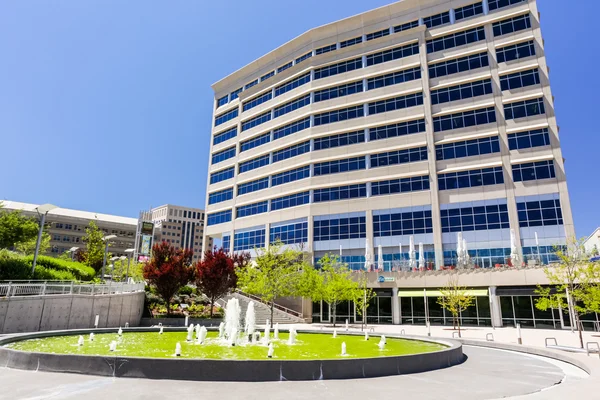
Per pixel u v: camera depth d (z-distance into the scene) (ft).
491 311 103.86
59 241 398.62
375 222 134.92
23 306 69.51
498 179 121.08
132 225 446.60
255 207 169.99
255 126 181.57
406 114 138.31
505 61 128.26
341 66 156.15
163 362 33.40
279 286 100.07
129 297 92.89
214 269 106.01
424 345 59.31
